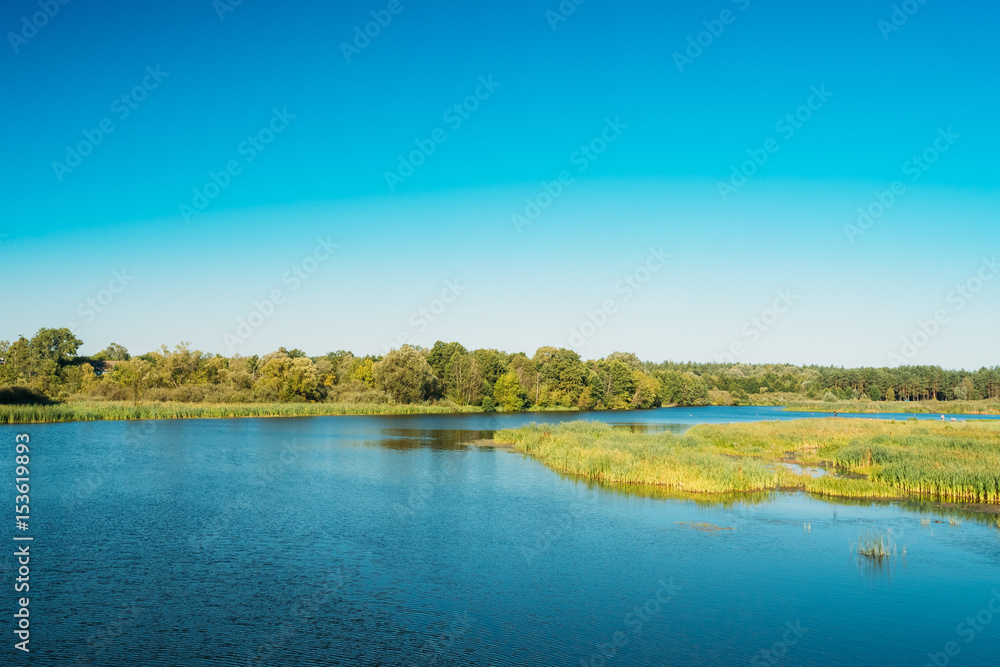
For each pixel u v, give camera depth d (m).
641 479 39.94
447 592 20.80
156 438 63.19
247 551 25.00
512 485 39.25
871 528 28.86
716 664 15.98
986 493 35.47
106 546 25.42
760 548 25.69
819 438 60.72
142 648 16.58
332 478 41.34
